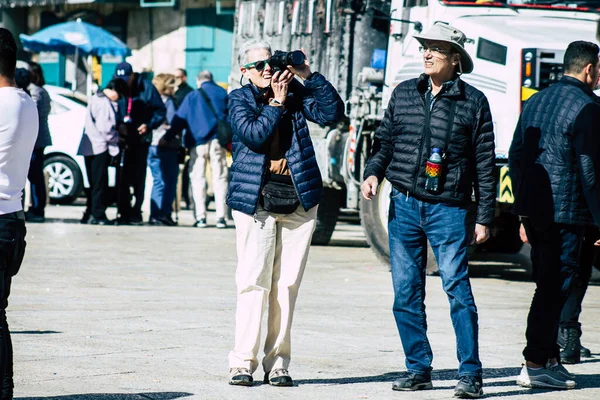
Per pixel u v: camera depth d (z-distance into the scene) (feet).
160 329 38.81
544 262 32.30
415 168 31.09
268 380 31.37
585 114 31.73
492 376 33.53
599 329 42.57
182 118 79.30
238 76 82.99
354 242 77.00
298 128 31.35
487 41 55.72
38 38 118.52
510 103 54.85
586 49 32.81
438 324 42.22
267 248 31.14
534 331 32.01
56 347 35.04
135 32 155.12
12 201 25.82
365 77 64.28
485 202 31.09
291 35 74.64
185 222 87.71
